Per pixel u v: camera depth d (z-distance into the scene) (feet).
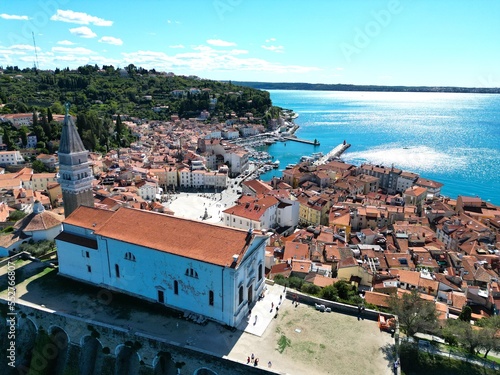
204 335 244.22
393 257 443.73
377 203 652.48
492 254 474.90
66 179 335.67
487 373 242.37
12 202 537.24
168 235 266.57
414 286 385.29
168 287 267.18
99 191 602.03
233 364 221.05
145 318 258.37
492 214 617.62
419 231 522.47
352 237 527.81
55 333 266.57
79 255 298.56
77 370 255.29
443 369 242.58
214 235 260.01
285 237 516.73
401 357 242.37
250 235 252.83
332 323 266.98
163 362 240.53
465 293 388.57
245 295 265.13
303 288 334.44
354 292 350.02
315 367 224.94
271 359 228.63
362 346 245.04
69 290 289.94
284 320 266.98
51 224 370.12
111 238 274.57
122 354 250.16
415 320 263.49
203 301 257.75
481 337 262.06
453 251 493.77
